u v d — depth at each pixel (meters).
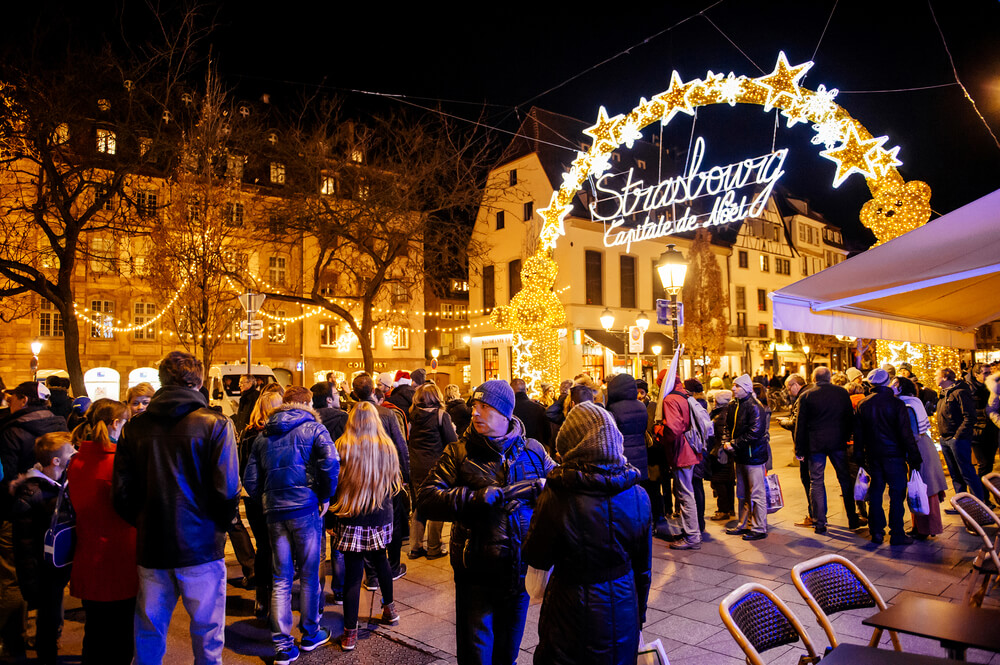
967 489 8.36
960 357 10.35
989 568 4.43
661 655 3.00
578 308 30.53
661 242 35.16
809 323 5.12
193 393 3.54
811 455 7.45
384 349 35.91
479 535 3.30
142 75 15.05
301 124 20.25
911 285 4.15
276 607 4.25
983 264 3.79
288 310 32.88
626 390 6.46
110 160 15.77
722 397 8.66
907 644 4.28
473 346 35.25
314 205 19.48
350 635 4.48
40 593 4.22
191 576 3.41
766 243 41.78
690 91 11.76
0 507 4.55
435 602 5.46
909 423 6.66
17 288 14.85
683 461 6.88
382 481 4.61
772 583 5.62
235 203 17.34
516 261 32.66
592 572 2.66
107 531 3.71
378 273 19.73
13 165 19.78
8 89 14.12
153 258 16.14
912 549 6.56
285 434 4.44
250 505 5.09
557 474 2.74
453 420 7.57
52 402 7.74
